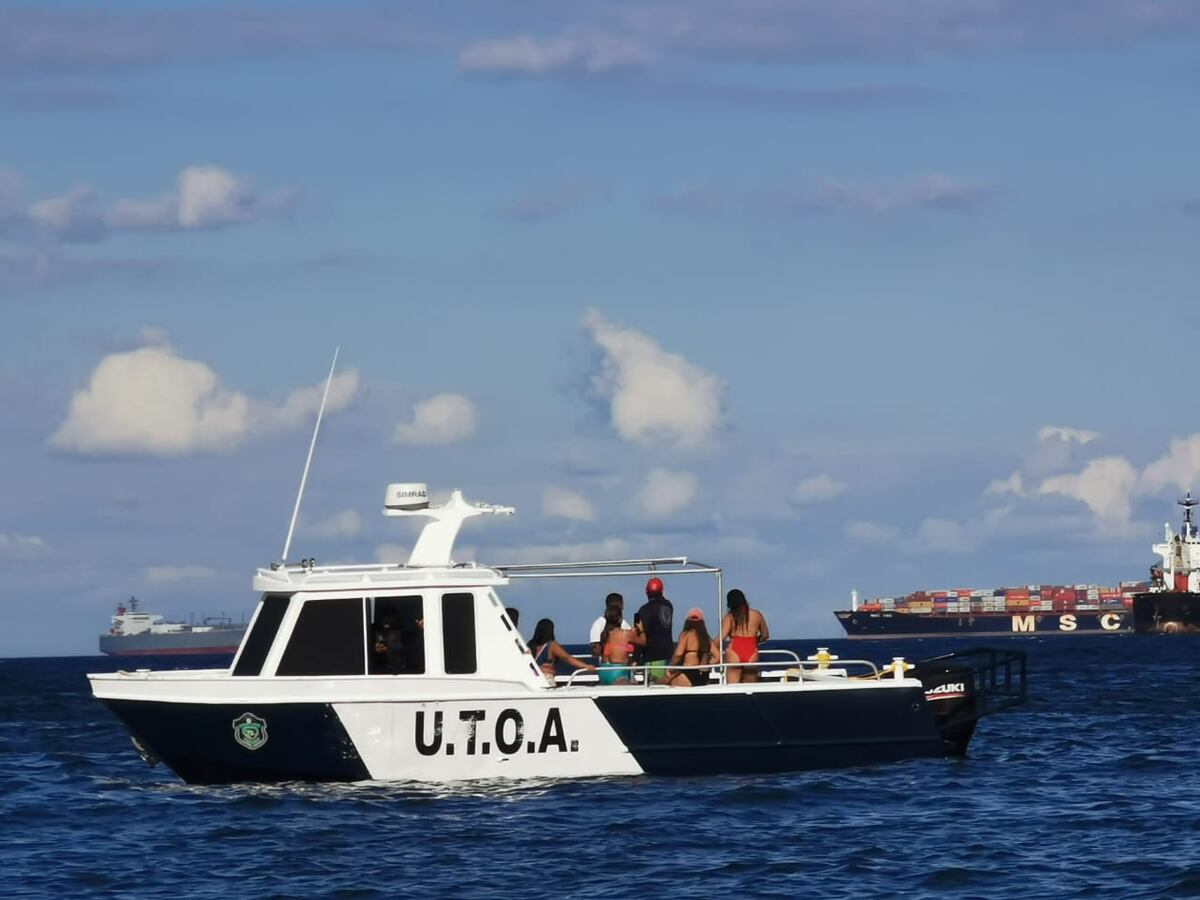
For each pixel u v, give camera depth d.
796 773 63.19
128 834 55.38
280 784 61.34
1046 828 55.59
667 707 61.31
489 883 47.00
